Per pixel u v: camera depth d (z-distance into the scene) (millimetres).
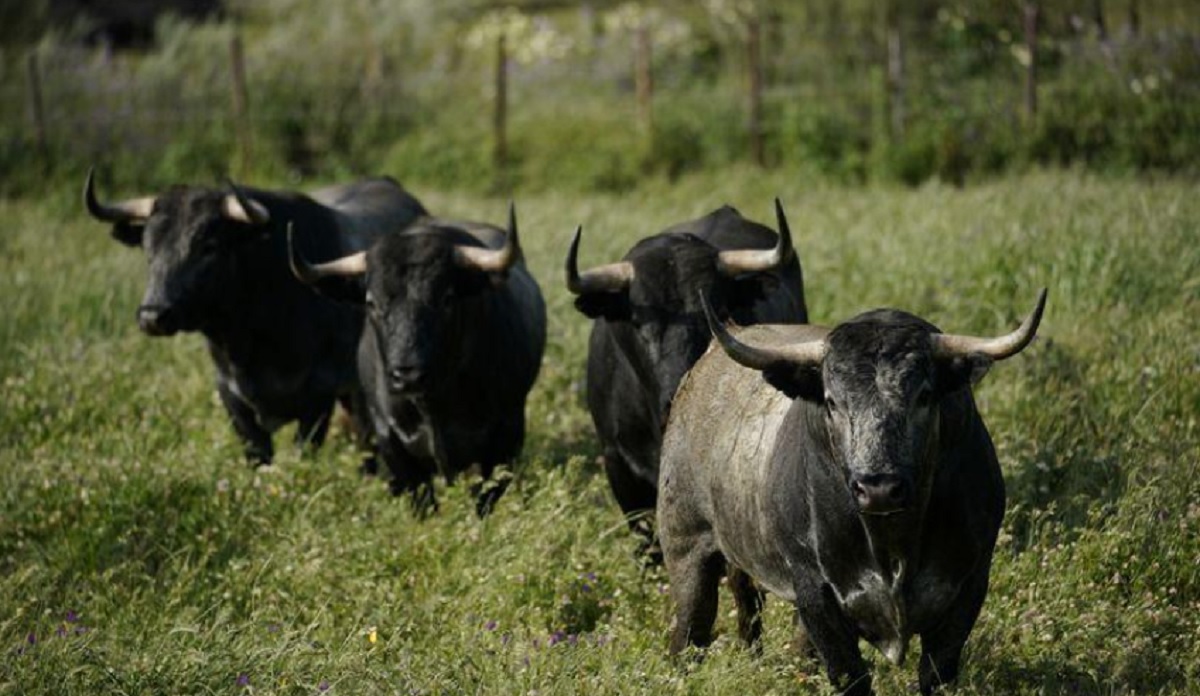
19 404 19797
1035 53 36688
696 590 12875
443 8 49938
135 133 42469
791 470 11094
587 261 24984
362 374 17609
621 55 46719
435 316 16297
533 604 13781
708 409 12633
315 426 19391
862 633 11227
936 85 39438
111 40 55312
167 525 16016
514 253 16391
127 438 18078
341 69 45438
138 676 12125
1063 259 20797
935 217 25312
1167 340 17891
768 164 39031
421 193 37562
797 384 10742
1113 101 35875
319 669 12227
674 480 12945
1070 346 18547
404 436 17250
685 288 14836
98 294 24781
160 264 18781
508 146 41156
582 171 39156
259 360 19344
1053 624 12766
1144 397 16844
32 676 12195
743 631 13203
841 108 39844
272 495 16359
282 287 19266
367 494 16938
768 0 45344
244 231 18906
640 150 39719
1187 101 34812
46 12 47719
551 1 59406
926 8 43031
